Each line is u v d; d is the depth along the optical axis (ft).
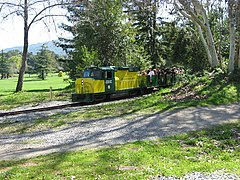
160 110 47.16
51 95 77.30
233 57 73.92
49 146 29.45
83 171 20.74
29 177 19.98
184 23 130.31
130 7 87.86
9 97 79.30
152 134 32.65
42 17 90.68
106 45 101.81
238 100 54.29
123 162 22.50
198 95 58.90
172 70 94.43
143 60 106.93
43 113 50.88
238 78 69.00
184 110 46.29
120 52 103.81
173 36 136.26
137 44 119.96
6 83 187.93
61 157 24.50
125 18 103.45
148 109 48.62
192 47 129.18
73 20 97.71
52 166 22.24
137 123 38.78
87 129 36.60
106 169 20.97
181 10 80.84
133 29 108.58
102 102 64.18
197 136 30.94
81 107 56.39
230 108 47.55
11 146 30.27
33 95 82.64
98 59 94.84
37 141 31.89
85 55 91.56
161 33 135.33
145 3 76.64
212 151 25.35
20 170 21.56
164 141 29.27
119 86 68.95
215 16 109.09
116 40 102.42
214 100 53.26
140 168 21.09
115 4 99.40
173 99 57.16
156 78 82.79
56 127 38.88
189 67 124.67
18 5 86.99
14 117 48.24
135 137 31.58
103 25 101.24
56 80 222.28
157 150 25.66
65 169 21.42
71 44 128.67
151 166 21.33
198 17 84.89
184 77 91.15
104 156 24.18
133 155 24.12
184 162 22.22
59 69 294.25
